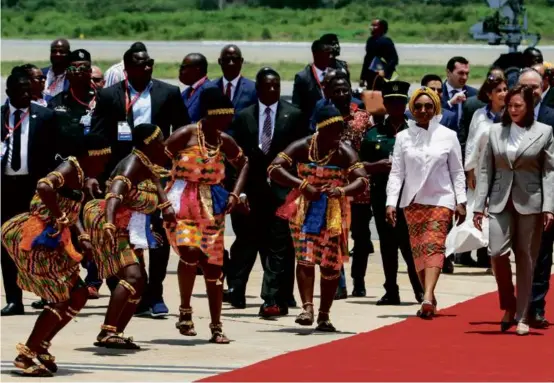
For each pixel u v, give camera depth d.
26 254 14.45
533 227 17.53
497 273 17.78
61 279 14.50
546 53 77.88
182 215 16.55
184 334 17.19
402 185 19.19
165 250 18.75
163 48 87.62
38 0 115.25
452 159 18.92
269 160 19.55
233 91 20.78
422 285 19.17
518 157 17.50
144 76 18.86
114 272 16.12
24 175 19.06
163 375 14.48
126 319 16.31
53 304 14.46
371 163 20.00
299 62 75.81
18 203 19.14
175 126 19.16
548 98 22.28
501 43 42.91
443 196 18.86
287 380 14.13
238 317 18.98
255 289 21.77
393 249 20.19
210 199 16.59
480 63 76.94
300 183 17.34
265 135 19.55
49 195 14.34
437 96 18.98
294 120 19.56
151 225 18.25
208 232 16.58
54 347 16.31
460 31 100.50
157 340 16.97
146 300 18.92
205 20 109.75
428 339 17.05
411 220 18.98
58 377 14.33
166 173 17.22
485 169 17.88
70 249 14.55
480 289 21.67
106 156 15.02
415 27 103.38
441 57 81.12
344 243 17.61
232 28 103.94
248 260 19.81
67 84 22.23
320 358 15.55
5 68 68.44
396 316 19.09
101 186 18.80
